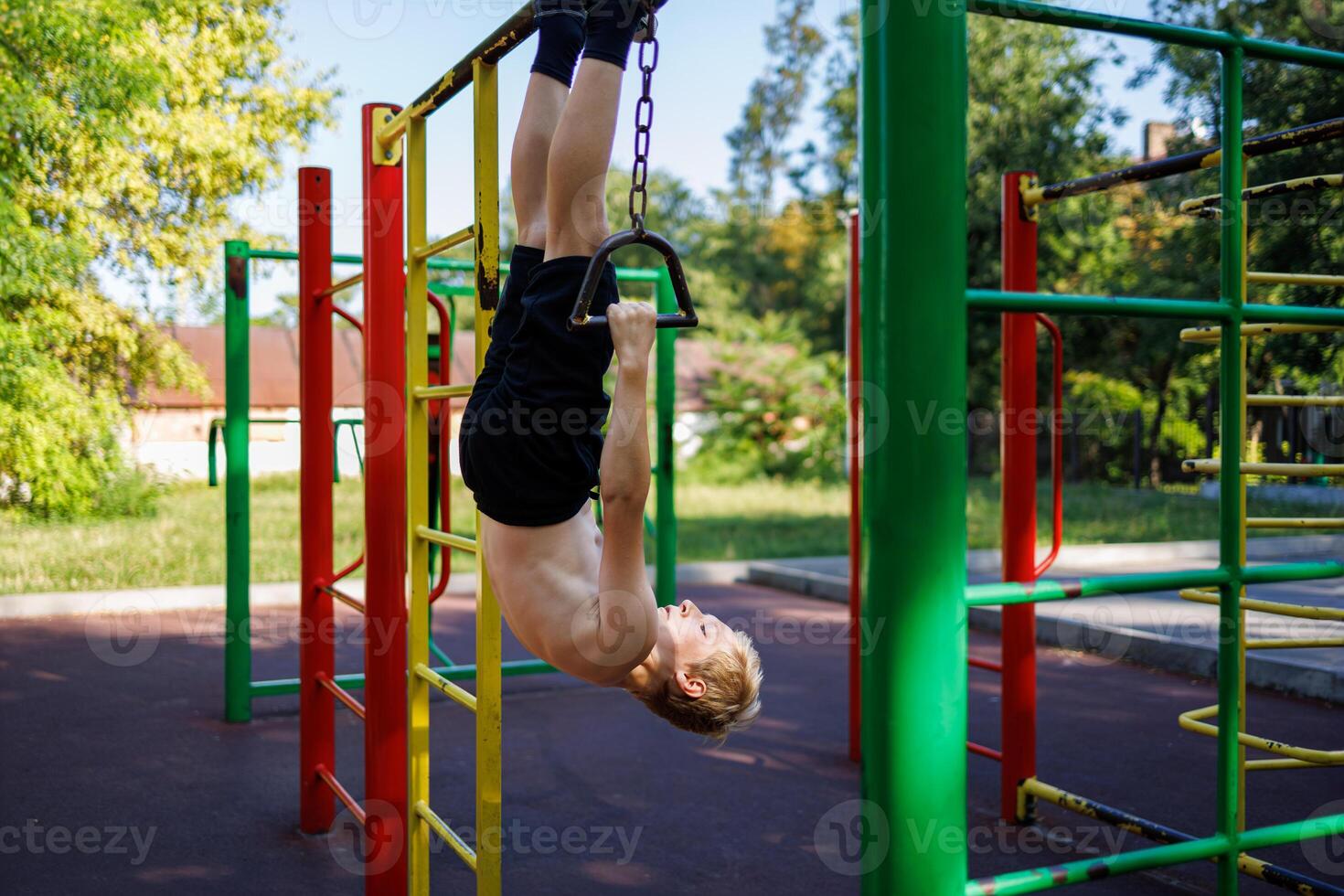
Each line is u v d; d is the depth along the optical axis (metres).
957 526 1.54
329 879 3.46
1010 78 15.19
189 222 12.89
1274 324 2.97
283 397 21.94
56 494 11.72
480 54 2.46
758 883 3.41
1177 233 12.84
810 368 21.69
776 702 5.92
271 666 6.70
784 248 27.34
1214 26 9.89
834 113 24.98
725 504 17.73
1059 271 16.12
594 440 2.10
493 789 2.50
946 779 1.53
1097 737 5.09
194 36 12.82
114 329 11.91
